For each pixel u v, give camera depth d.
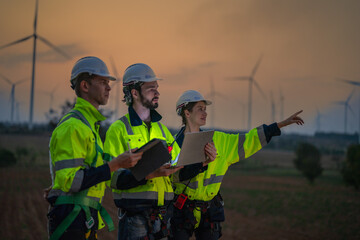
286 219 22.36
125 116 3.91
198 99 4.44
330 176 49.34
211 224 4.21
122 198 3.70
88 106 3.38
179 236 4.14
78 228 3.14
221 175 4.30
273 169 59.94
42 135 113.62
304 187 37.88
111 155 3.67
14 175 37.22
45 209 21.05
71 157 3.10
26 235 15.41
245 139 4.34
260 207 26.20
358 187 35.81
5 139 96.94
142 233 3.64
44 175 37.94
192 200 4.18
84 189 3.07
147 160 3.19
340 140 164.00
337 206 26.77
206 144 3.72
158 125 4.10
